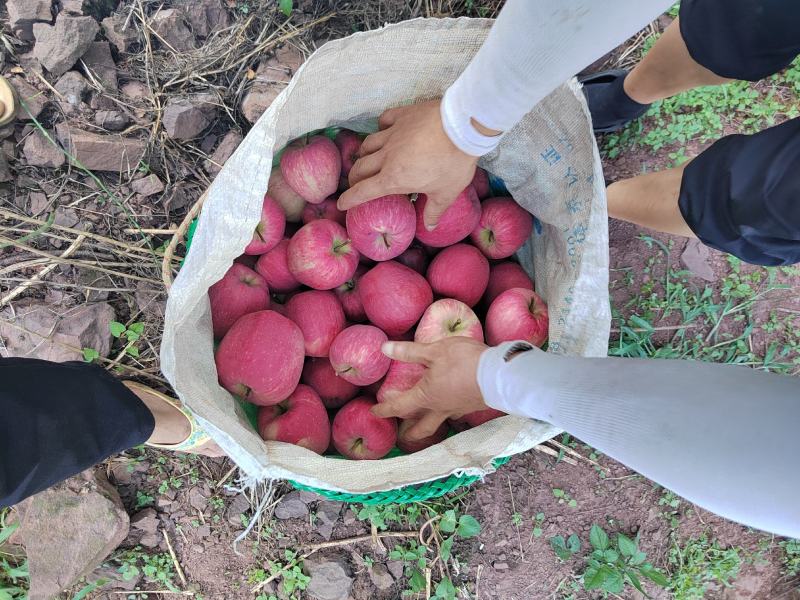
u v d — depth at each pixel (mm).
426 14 1800
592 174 1199
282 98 1071
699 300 1890
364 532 1824
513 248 1464
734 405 584
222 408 1197
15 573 1690
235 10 1748
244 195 1098
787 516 541
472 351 1063
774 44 1139
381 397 1388
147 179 1710
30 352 1641
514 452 1162
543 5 641
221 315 1354
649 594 1922
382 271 1373
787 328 1913
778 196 1053
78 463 1072
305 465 1188
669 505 1918
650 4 618
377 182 1084
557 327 1290
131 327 1705
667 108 1863
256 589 1788
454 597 1833
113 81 1701
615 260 1890
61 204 1691
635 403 661
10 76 1646
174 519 1772
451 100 921
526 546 1873
